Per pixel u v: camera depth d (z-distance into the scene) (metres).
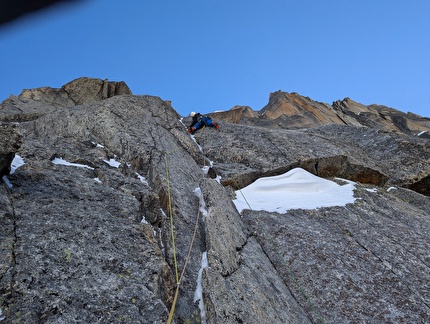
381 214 9.12
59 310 3.66
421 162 12.83
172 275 4.98
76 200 5.70
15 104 16.11
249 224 8.09
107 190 6.39
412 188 12.35
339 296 6.30
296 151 12.12
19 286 3.73
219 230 6.41
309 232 7.95
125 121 11.13
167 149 10.30
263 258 6.92
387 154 13.80
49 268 4.10
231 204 8.20
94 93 18.02
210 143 12.77
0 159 5.33
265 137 13.25
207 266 5.78
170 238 6.10
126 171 8.42
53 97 17.42
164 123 12.33
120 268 4.54
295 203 9.41
